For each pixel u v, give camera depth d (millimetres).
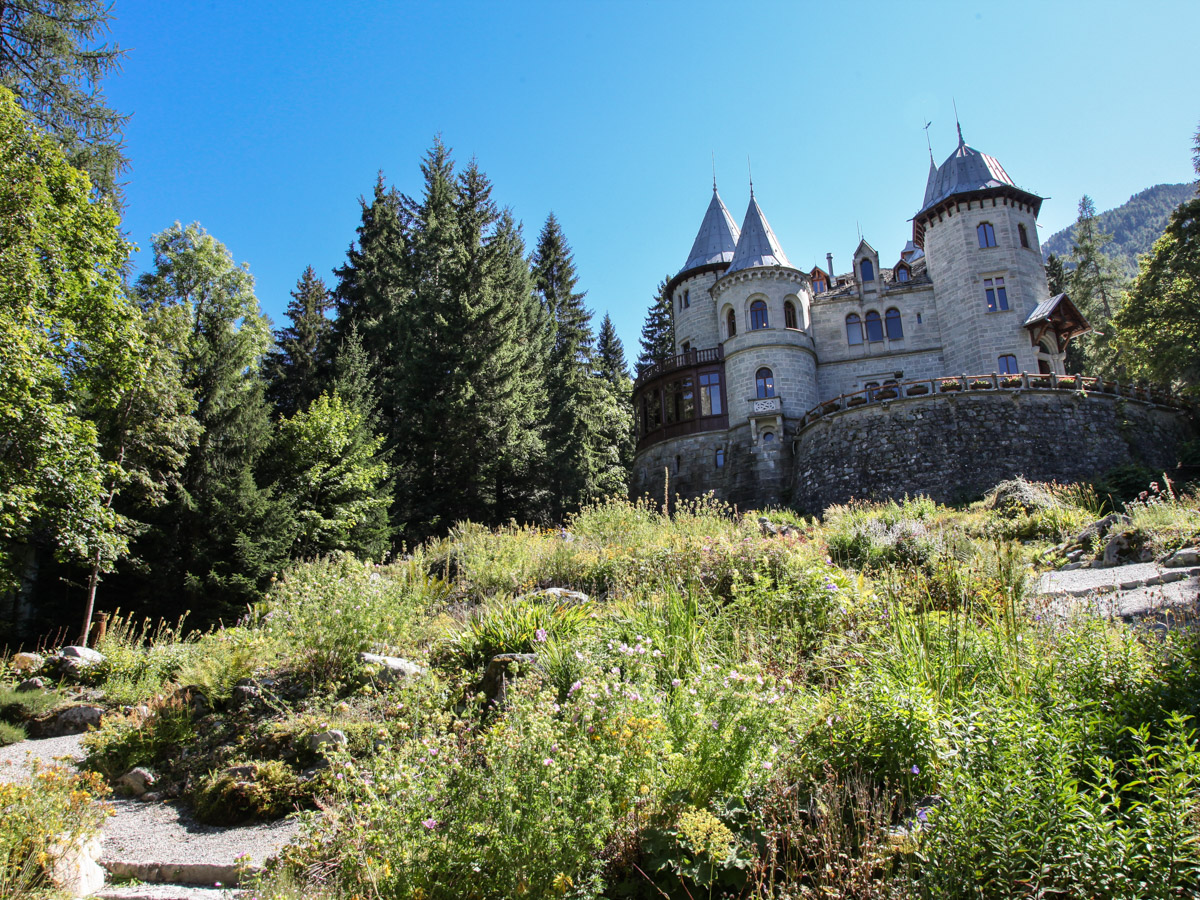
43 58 18141
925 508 17031
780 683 6230
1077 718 4359
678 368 39156
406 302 35906
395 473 29812
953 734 4301
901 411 29953
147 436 21984
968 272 36781
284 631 9469
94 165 19359
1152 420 29781
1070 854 3242
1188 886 3162
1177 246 34500
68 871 5555
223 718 8398
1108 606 6941
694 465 37375
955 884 3365
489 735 5156
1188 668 4559
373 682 8336
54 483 16688
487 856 4059
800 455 33812
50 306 17109
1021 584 8484
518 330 35844
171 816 7039
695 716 5105
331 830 4883
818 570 9023
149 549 22250
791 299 37812
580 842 4102
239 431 25000
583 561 12492
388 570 14445
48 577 22734
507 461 31047
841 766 4652
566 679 6449
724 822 4457
